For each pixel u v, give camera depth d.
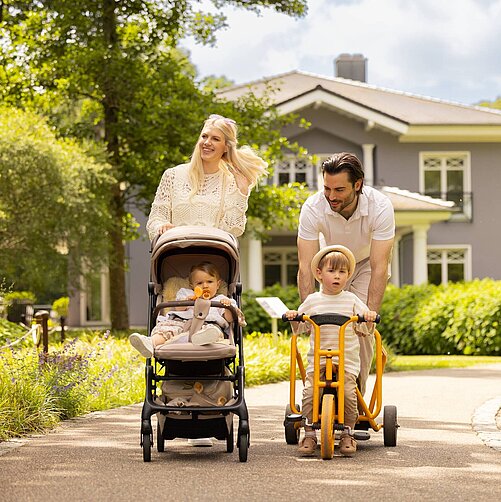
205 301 6.98
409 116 33.31
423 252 29.89
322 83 37.19
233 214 7.62
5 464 6.79
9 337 15.08
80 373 10.55
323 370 7.42
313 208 7.79
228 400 7.09
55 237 22.25
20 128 22.25
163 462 6.88
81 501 5.48
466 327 23.47
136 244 34.31
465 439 8.21
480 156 33.66
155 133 24.06
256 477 6.26
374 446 7.75
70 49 24.70
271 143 25.67
